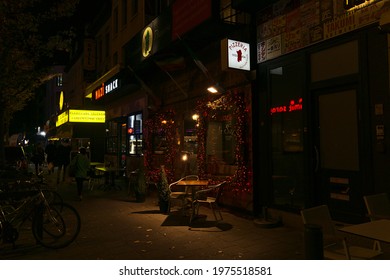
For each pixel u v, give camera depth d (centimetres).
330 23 634
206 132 984
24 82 1232
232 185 856
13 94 1284
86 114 1975
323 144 664
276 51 759
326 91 659
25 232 694
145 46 1204
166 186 883
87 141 2184
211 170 959
